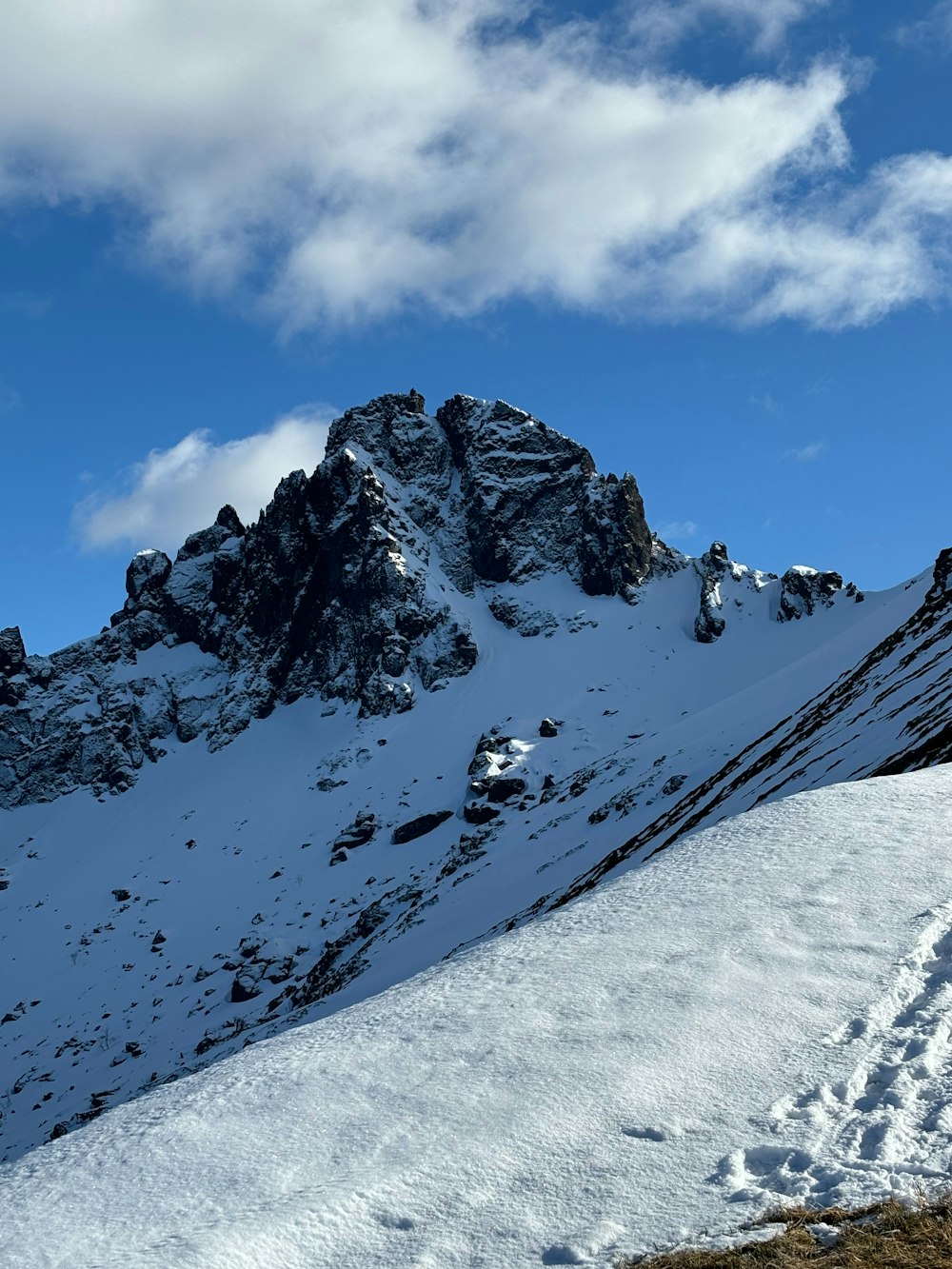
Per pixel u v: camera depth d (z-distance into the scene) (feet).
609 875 291.99
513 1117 49.19
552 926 74.95
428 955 348.18
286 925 613.52
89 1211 47.60
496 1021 58.95
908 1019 53.52
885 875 72.08
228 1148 50.80
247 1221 44.04
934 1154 42.50
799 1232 38.99
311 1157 48.75
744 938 64.64
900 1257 36.68
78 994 610.65
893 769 166.71
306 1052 61.36
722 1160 44.24
